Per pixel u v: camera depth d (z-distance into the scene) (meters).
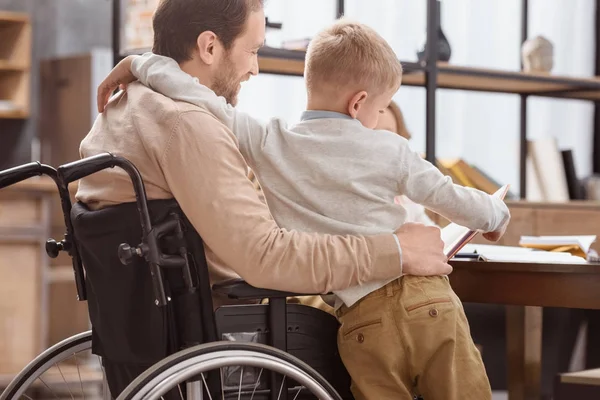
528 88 5.32
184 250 2.01
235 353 1.91
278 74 4.46
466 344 2.15
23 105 5.92
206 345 1.91
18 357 5.36
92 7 6.39
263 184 2.21
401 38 5.72
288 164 2.19
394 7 5.71
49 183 5.36
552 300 2.39
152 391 1.81
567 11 6.48
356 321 2.15
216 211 1.99
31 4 6.21
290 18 5.33
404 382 2.17
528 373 3.71
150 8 3.86
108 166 1.94
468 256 2.59
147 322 2.05
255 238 2.01
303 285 2.05
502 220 2.29
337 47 2.23
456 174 4.65
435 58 4.47
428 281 2.16
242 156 2.14
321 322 2.21
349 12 5.61
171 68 2.19
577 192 5.44
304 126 2.22
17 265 5.36
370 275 2.10
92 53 5.77
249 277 2.03
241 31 2.25
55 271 5.63
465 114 6.13
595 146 6.61
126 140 2.11
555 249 2.99
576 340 4.79
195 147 2.02
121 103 2.23
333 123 2.20
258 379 2.10
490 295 2.48
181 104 2.08
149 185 2.05
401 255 2.11
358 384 2.15
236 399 2.08
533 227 4.71
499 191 2.38
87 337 2.44
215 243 2.01
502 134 6.23
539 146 5.49
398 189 2.20
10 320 5.35
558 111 6.46
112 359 2.19
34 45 6.20
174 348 2.04
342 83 2.22
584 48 6.55
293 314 2.17
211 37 2.22
